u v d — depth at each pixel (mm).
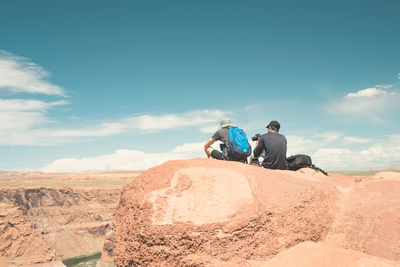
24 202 147125
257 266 2650
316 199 3312
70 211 154375
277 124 4809
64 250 125250
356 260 2617
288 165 4852
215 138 4754
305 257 2688
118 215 3434
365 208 3236
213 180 3248
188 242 2637
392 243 2783
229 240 2688
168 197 3004
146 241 2721
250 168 3830
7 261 89812
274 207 3006
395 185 3520
